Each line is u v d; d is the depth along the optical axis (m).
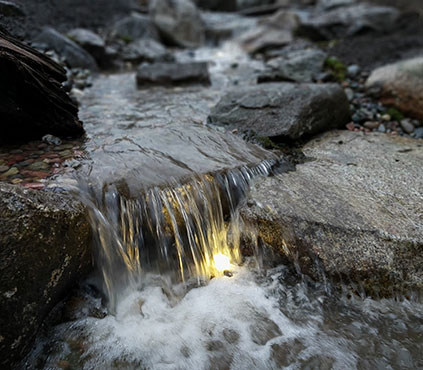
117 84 1.34
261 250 0.69
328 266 0.63
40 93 0.74
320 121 0.94
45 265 0.55
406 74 1.11
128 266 0.65
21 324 0.52
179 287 0.67
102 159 0.72
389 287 0.62
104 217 0.63
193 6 2.35
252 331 0.60
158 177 0.68
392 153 0.85
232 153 0.77
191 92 1.26
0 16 1.06
